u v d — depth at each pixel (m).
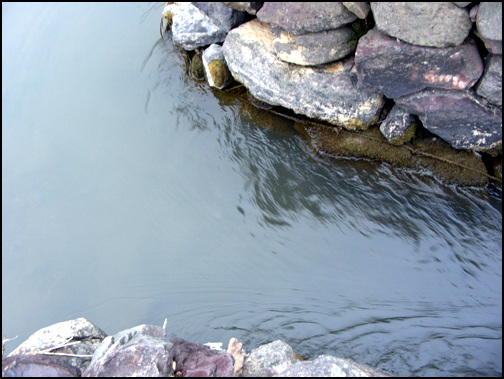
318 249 2.87
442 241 2.79
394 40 2.67
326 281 2.77
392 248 2.82
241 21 3.22
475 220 2.81
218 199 3.13
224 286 2.83
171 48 3.78
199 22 3.53
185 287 2.85
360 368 2.30
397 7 2.56
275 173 3.15
